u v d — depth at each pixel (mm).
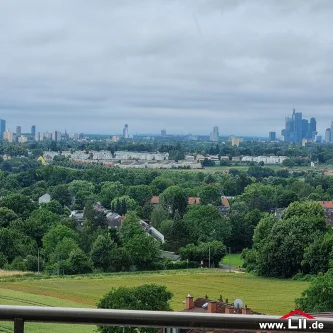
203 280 60625
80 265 65000
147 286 30203
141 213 114000
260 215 89312
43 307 2922
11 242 71375
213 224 86312
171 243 82688
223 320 2861
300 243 67562
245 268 71875
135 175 159000
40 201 129750
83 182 139750
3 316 2895
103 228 88125
